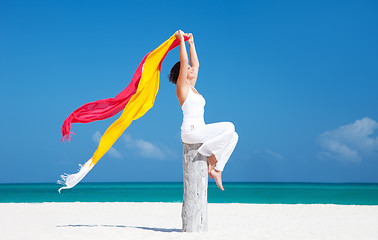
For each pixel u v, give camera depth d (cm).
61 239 658
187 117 689
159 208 1462
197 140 690
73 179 692
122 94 749
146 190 4797
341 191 4369
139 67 744
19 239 662
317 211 1337
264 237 689
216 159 698
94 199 2758
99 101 741
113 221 1036
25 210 1289
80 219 1066
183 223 709
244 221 1036
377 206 1548
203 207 706
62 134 732
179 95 693
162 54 723
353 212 1297
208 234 685
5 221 960
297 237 699
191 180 701
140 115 723
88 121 750
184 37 736
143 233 721
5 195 3362
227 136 684
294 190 4709
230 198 2856
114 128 707
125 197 3064
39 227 834
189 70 731
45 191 4359
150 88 729
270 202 2356
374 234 758
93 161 704
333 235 734
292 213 1266
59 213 1224
